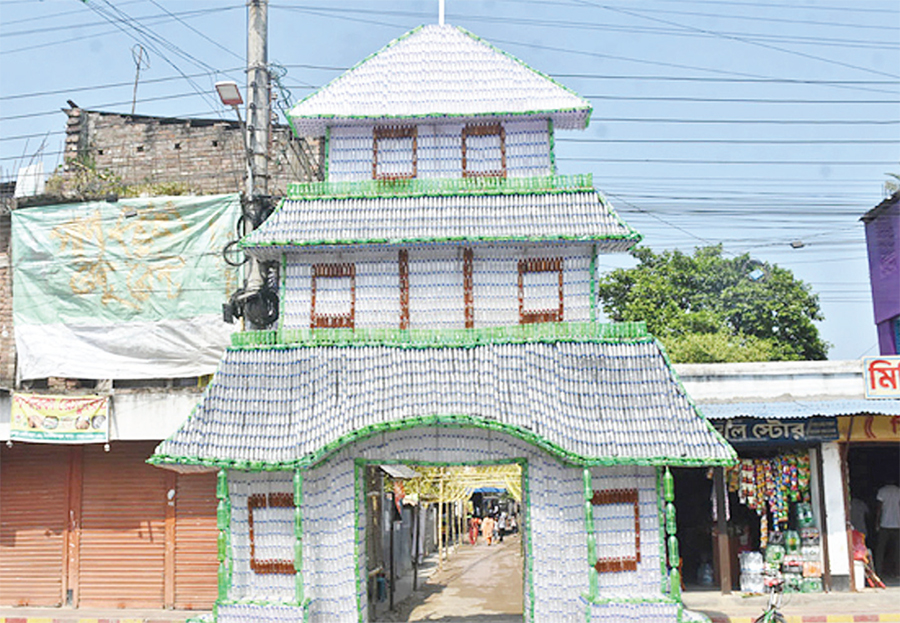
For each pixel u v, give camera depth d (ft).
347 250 47.24
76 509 61.77
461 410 41.55
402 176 50.19
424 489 75.05
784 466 59.72
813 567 58.65
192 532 60.59
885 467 69.87
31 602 61.21
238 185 73.92
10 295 64.80
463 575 81.92
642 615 39.96
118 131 76.79
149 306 62.85
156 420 59.00
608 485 42.39
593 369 42.98
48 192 72.13
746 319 110.73
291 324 47.11
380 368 43.42
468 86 50.55
